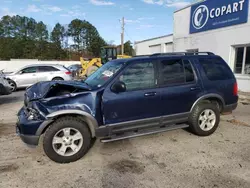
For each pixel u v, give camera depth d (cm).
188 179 317
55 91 400
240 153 400
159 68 429
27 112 365
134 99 399
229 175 327
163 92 424
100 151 411
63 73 1323
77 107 362
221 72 498
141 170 343
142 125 416
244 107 788
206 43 1260
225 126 557
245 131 519
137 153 402
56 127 355
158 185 303
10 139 470
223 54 1152
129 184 306
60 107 355
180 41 1491
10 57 6719
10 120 620
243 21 1027
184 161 370
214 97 481
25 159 379
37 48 7450
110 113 386
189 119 465
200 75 467
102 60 2050
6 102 909
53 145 357
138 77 410
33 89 415
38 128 349
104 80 407
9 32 7956
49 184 307
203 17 1268
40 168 350
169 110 437
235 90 512
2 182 311
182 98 445
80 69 1902
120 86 379
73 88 410
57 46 7656
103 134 387
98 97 377
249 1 992
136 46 2617
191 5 1360
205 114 476
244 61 1060
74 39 8488
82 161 373
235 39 1075
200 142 451
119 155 395
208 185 303
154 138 473
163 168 348
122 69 400
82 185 305
